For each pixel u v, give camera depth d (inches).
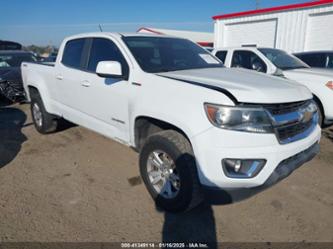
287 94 99.3
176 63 136.6
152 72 120.6
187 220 109.8
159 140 107.6
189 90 99.3
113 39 138.6
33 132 218.5
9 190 131.2
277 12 554.3
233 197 94.0
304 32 519.2
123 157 170.2
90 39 154.5
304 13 513.3
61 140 199.2
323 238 99.6
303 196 126.2
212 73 121.4
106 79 134.3
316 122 118.8
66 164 159.9
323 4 480.1
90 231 103.0
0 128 230.1
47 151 179.2
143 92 114.5
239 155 89.6
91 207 117.8
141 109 113.8
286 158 96.3
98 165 158.9
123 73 127.0
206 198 98.5
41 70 193.8
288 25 541.3
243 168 91.8
